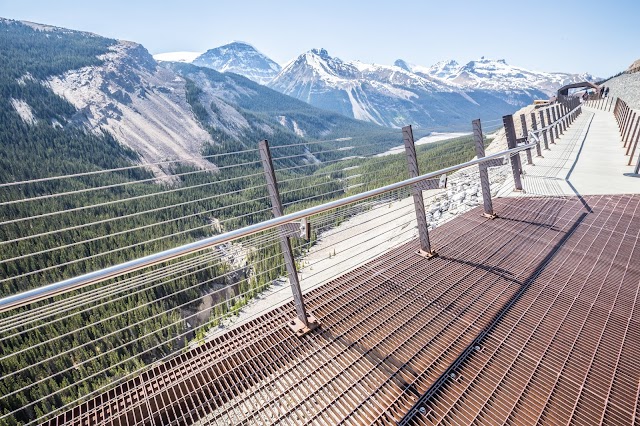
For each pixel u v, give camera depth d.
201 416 2.87
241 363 3.34
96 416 2.78
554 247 5.60
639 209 7.03
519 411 2.82
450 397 2.97
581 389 3.01
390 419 2.76
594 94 52.59
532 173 10.34
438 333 3.73
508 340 3.62
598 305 4.18
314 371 3.26
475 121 6.42
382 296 4.40
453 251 5.55
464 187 12.10
